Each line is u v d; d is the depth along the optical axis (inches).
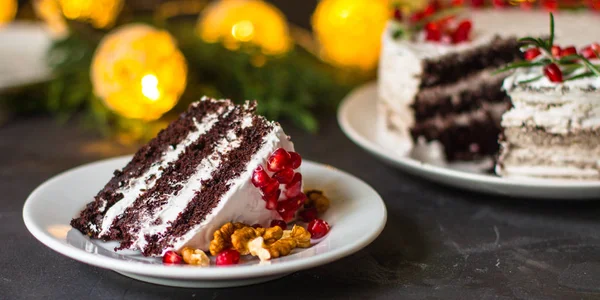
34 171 29.6
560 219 26.4
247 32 35.7
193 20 44.4
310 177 26.5
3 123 34.2
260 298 22.3
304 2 47.3
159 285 22.7
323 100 36.1
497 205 27.3
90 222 24.1
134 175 24.9
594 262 24.1
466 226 25.9
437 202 27.5
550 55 27.3
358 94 34.4
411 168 27.4
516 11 34.0
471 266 23.8
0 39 36.4
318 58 38.8
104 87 32.0
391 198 27.7
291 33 44.3
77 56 34.8
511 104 27.9
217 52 35.0
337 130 34.1
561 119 27.3
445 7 33.3
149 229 23.6
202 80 35.0
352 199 25.2
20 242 24.7
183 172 24.3
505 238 25.3
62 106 35.2
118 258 23.1
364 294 22.5
